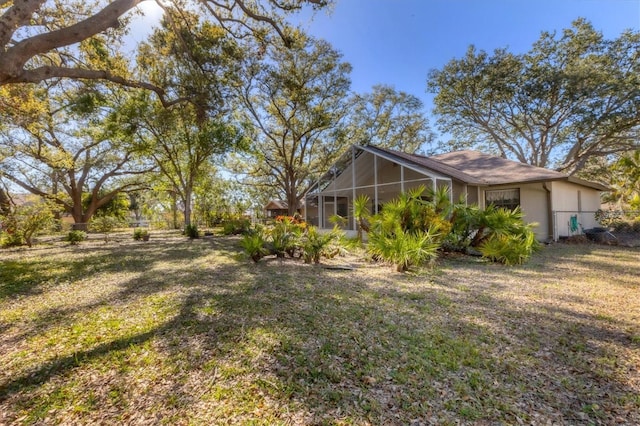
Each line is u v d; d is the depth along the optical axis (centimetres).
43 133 1684
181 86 1174
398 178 1520
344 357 293
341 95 2039
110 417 218
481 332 345
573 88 1755
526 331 346
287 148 2345
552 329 351
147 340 339
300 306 438
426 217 784
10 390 254
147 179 2848
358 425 203
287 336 338
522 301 452
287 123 2042
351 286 547
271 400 230
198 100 1134
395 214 786
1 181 1739
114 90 1463
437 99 2192
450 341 322
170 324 384
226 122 1802
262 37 1142
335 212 1647
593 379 253
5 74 461
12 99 963
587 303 440
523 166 1326
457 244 865
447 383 249
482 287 534
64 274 709
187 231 1733
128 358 302
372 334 342
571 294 485
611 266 703
